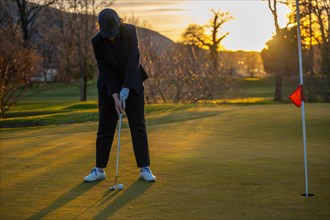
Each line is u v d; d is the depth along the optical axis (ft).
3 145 29.84
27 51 96.02
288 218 13.52
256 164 21.93
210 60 95.25
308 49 135.44
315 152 26.09
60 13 140.67
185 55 92.48
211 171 20.17
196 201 15.31
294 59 142.61
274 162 22.52
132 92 18.76
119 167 21.34
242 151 26.17
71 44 139.74
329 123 40.09
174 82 90.07
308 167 21.25
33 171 20.88
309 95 100.27
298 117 44.45
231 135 33.91
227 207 14.62
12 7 143.74
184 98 91.20
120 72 18.74
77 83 155.94
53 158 24.44
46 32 153.17
